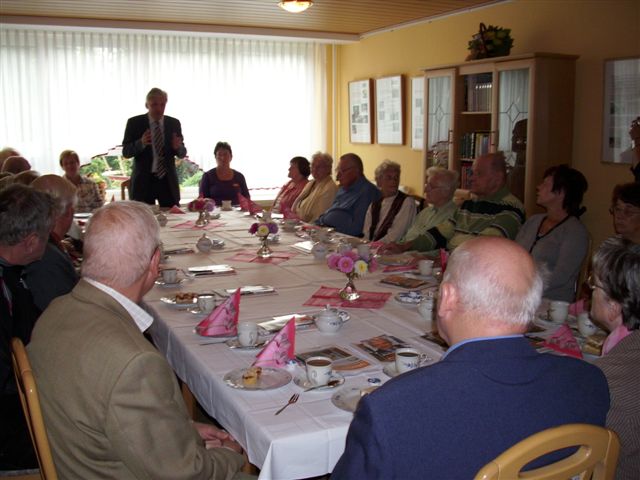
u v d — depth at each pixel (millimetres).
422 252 3389
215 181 5777
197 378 1765
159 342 2178
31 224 1830
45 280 2197
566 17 4680
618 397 1232
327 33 7043
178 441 1217
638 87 4199
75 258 3555
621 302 1371
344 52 7574
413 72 6406
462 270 1062
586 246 2844
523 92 4664
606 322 1466
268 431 1341
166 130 5570
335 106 7742
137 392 1182
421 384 973
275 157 7426
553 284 2818
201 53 6910
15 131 6406
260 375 1627
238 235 3969
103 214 1373
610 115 4410
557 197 2895
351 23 6484
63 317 1312
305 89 7469
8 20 5969
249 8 5664
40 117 6453
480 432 958
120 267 1348
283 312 2246
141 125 5492
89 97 6582
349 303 2355
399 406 950
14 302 1847
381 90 6898
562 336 1833
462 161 5426
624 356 1279
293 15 6012
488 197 3305
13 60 6312
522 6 5039
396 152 6809
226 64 7039
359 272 2379
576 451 1039
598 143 4520
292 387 1580
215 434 1584
